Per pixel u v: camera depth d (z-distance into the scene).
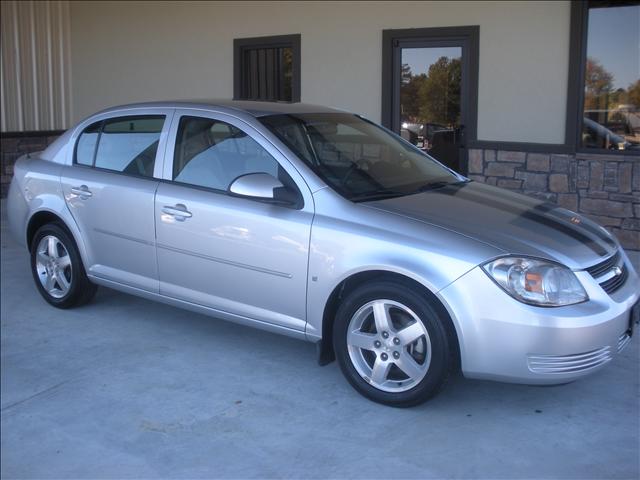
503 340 3.69
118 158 5.37
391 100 9.16
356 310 4.09
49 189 5.69
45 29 11.89
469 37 8.49
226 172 4.71
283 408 4.16
